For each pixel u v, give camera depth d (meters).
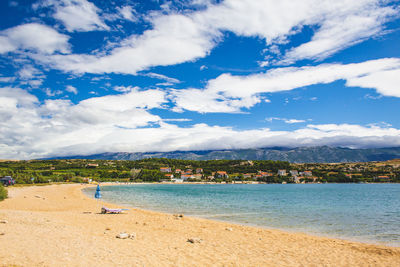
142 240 15.05
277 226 25.19
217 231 20.41
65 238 13.48
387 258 13.98
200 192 95.38
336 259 13.54
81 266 9.05
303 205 47.62
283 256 13.71
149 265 10.07
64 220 20.84
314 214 34.56
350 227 25.02
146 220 24.39
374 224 26.89
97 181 175.50
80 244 12.39
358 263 12.97
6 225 16.03
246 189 127.62
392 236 21.03
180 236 17.48
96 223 20.73
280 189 126.56
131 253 11.66
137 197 63.91
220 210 38.22
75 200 44.44
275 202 53.75
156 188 129.12
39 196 44.62
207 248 14.26
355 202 55.06
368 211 38.88
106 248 12.10
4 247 10.55
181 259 11.48
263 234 20.05
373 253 15.10
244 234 19.72
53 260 9.39
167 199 58.72
